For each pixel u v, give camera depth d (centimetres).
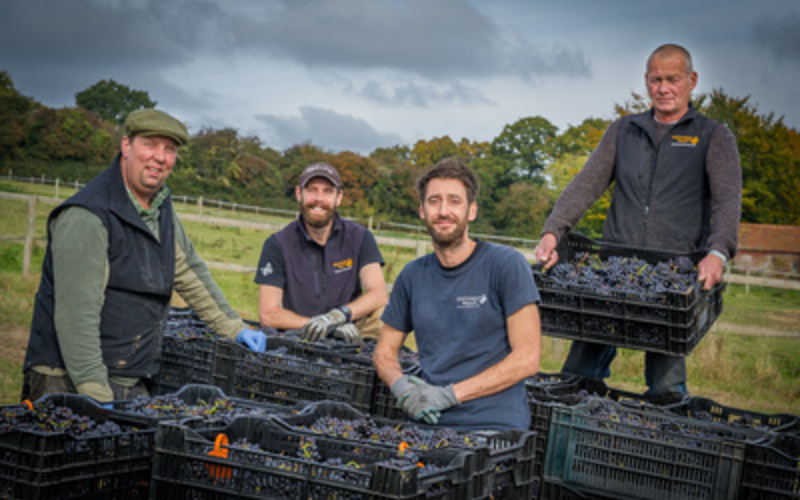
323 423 315
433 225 346
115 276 393
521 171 9900
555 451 370
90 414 312
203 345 453
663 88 486
